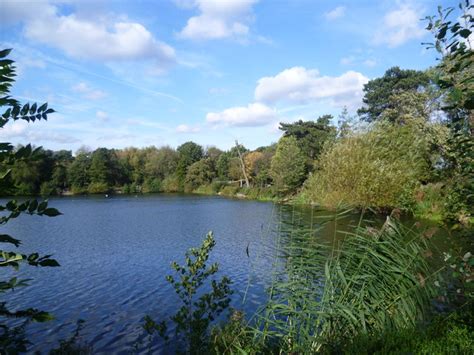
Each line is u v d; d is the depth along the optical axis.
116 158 79.56
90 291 12.00
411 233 6.22
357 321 4.68
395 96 27.97
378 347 3.90
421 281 5.05
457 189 4.22
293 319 5.10
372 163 21.86
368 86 51.53
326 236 13.05
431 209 20.94
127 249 18.33
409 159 22.17
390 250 5.48
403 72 47.59
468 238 4.73
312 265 5.86
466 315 4.34
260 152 69.69
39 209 1.85
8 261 1.78
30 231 24.09
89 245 19.39
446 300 5.06
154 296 11.46
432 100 23.02
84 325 9.35
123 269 14.57
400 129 24.45
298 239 6.05
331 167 22.95
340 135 27.14
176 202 48.22
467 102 3.09
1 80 1.79
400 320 4.78
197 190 72.56
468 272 4.00
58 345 8.21
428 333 4.12
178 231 23.86
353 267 5.54
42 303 10.96
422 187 22.75
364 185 21.22
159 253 17.39
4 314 1.89
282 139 56.12
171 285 12.45
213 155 82.88
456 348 3.55
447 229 5.28
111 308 10.55
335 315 4.71
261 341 5.07
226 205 42.94
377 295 5.12
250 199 52.84
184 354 5.80
